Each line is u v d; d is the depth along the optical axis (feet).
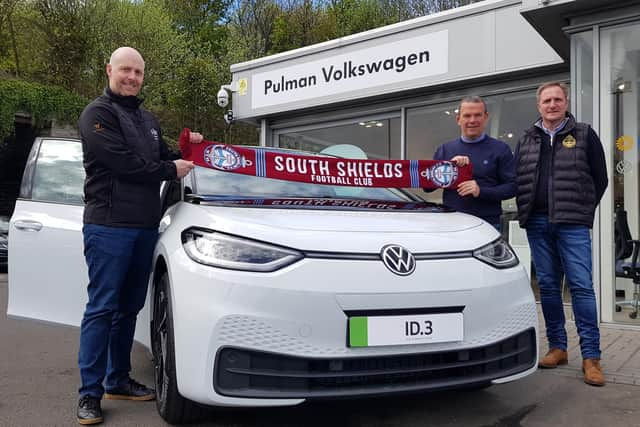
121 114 9.01
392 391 7.29
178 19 101.35
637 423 8.70
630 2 16.44
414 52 25.40
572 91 17.81
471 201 11.78
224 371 7.08
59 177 11.46
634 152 17.88
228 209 8.66
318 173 10.71
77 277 10.50
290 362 7.11
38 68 69.72
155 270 9.20
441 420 8.86
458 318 7.68
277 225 7.91
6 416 9.22
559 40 19.42
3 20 67.26
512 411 9.28
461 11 23.86
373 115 28.86
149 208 9.07
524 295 8.49
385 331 7.32
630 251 17.10
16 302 11.30
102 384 9.29
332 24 98.48
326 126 30.86
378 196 11.67
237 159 10.14
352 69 27.63
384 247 7.73
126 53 9.13
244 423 8.59
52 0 67.67
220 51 88.74
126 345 9.95
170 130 75.82
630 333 15.30
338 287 7.23
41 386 11.05
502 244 8.98
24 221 11.35
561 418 8.95
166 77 75.66
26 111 61.31
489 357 7.94
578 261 11.14
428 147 26.61
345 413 9.12
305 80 29.58
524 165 11.96
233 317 7.07
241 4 104.12
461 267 7.95
